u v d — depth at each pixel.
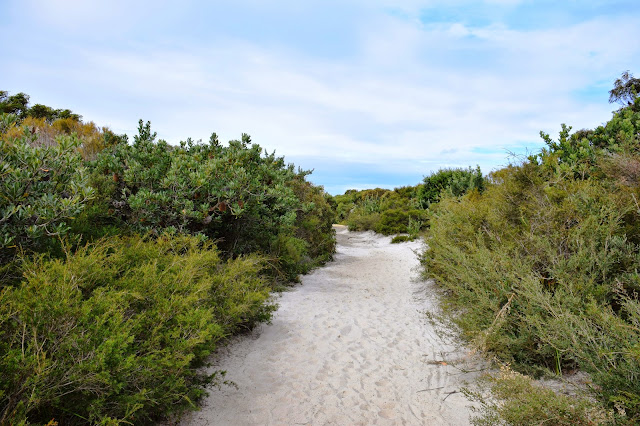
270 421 2.96
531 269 4.07
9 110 17.72
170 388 2.69
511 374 2.62
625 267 3.69
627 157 5.17
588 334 2.82
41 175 3.68
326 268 10.34
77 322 2.33
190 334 3.10
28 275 2.74
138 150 6.79
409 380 3.72
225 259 7.11
